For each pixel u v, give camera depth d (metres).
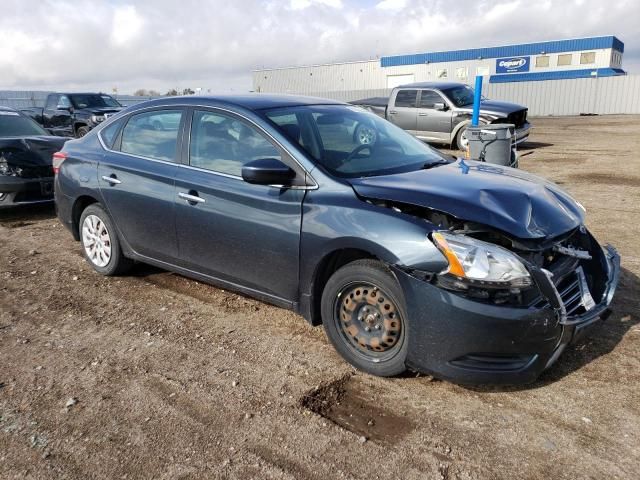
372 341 3.34
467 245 2.93
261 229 3.71
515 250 3.05
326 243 3.38
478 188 3.39
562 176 10.66
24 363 3.62
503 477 2.55
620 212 7.51
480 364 2.99
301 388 3.30
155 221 4.44
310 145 3.74
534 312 2.89
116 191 4.70
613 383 3.30
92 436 2.86
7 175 7.34
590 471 2.58
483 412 3.05
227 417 3.02
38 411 3.08
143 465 2.64
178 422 2.98
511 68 46.09
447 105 14.93
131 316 4.35
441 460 2.67
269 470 2.60
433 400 3.16
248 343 3.88
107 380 3.41
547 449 2.74
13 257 5.95
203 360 3.65
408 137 4.63
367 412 3.07
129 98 28.05
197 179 4.09
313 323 3.69
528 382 3.04
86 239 5.25
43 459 2.69
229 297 4.70
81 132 17.48
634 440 2.79
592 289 3.43
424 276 3.00
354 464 2.64
